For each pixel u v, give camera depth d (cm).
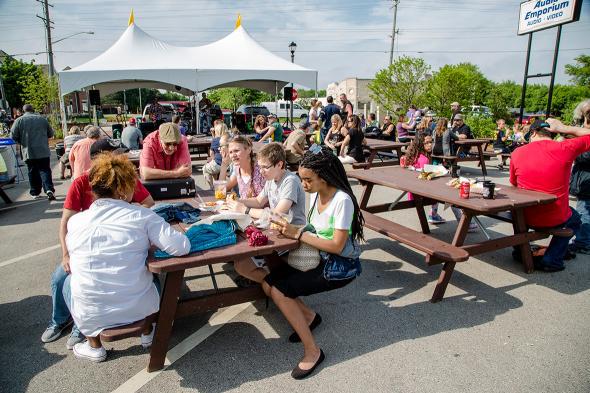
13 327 300
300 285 249
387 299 339
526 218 394
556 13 701
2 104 2617
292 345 276
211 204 338
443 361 257
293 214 298
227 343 278
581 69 2372
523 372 245
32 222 575
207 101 1616
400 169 540
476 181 401
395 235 365
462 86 2003
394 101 2209
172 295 239
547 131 389
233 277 382
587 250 437
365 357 261
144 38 1155
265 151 288
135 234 220
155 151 394
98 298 217
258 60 1123
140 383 237
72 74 931
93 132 537
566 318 308
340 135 995
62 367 253
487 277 381
